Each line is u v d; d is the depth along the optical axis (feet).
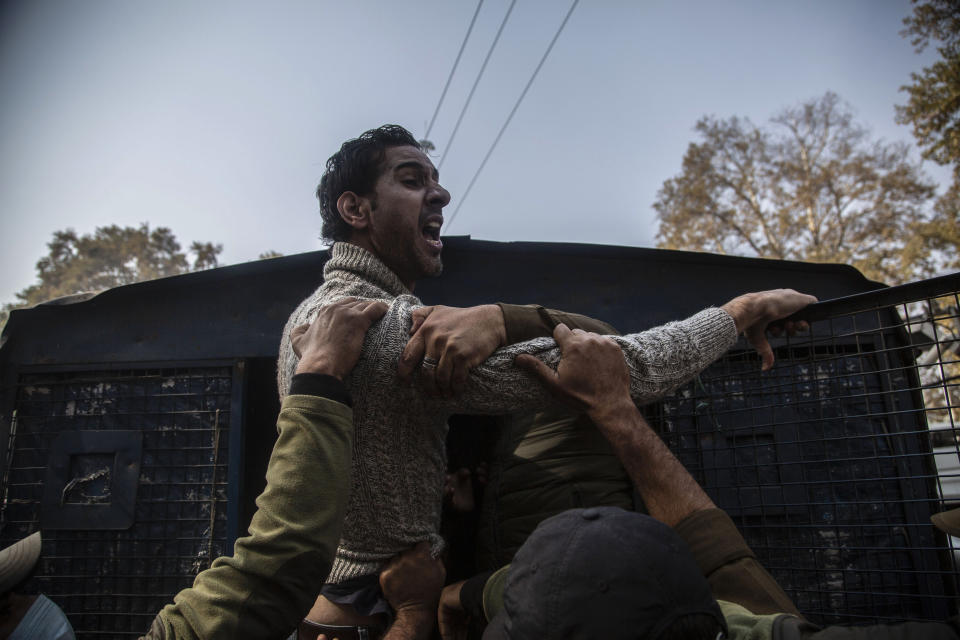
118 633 5.84
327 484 2.72
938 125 54.75
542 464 4.23
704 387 5.98
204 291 6.72
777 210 69.26
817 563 5.58
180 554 5.98
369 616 3.62
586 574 2.23
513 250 6.83
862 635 2.30
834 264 6.59
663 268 6.86
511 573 2.51
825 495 5.72
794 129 70.08
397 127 4.58
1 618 4.13
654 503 3.19
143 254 94.99
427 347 3.38
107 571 6.01
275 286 6.71
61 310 6.73
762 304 4.31
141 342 6.63
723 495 5.74
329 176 4.62
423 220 4.41
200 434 6.34
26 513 6.24
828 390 5.98
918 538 5.51
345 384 3.39
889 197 63.10
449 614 4.29
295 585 2.53
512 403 3.52
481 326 3.47
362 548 3.60
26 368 6.60
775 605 2.85
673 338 3.73
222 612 2.44
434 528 3.79
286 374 3.85
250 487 7.14
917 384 5.76
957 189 55.77
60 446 6.35
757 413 5.93
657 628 2.15
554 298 6.80
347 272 4.20
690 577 2.32
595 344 3.37
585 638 2.15
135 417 6.43
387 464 3.50
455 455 5.37
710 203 71.77
